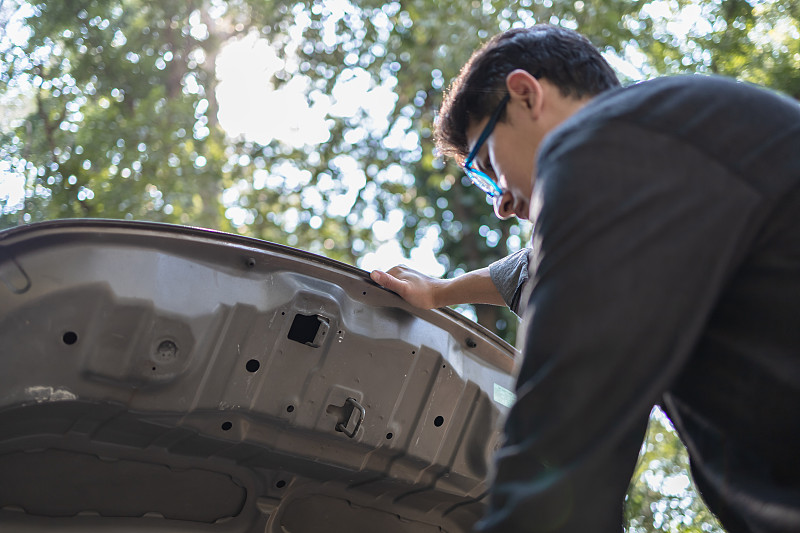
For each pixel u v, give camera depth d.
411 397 2.26
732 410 1.04
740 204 0.97
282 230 10.66
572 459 0.91
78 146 5.78
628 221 0.95
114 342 1.83
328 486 2.35
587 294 0.93
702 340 1.06
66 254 1.80
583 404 0.91
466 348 2.40
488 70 1.35
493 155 1.38
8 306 1.72
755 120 1.03
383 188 11.31
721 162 0.99
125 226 1.89
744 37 6.89
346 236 11.45
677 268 0.93
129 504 2.14
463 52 8.25
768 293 0.99
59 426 1.90
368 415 2.20
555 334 0.93
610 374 0.91
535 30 1.36
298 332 2.10
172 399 1.92
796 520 0.95
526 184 1.35
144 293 1.86
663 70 7.23
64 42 5.89
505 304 2.34
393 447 2.25
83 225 1.84
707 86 1.07
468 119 1.41
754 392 1.01
